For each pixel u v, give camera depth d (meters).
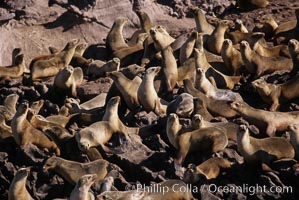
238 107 81.25
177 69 92.06
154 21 115.62
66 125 86.31
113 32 106.50
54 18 113.31
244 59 91.25
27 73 102.81
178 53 97.75
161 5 118.88
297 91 84.31
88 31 111.00
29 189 78.62
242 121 81.44
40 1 114.88
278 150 75.19
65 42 110.25
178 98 84.94
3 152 84.06
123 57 101.62
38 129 84.19
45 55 102.81
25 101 88.25
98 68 98.81
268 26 102.00
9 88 98.62
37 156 81.94
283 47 94.38
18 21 111.62
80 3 113.50
